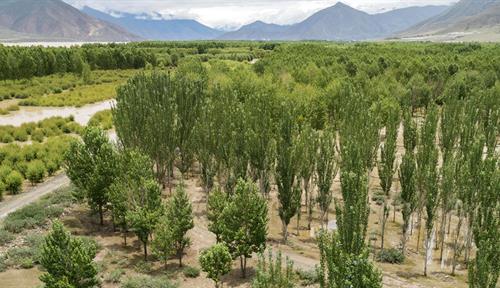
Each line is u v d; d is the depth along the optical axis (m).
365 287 21.48
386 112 77.25
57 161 61.47
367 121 57.03
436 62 123.12
